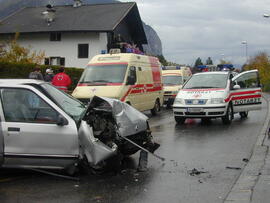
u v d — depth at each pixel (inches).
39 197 222.2
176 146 375.6
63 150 255.0
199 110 522.3
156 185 245.6
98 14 1578.5
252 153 335.0
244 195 220.5
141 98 632.4
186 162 307.9
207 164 300.4
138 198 220.1
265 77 2016.5
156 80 718.5
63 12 1672.0
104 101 279.7
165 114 741.9
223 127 510.9
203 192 229.9
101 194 227.6
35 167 258.2
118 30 1577.3
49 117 257.6
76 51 1525.6
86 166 263.6
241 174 267.3
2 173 276.2
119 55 610.9
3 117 256.4
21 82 269.1
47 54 1556.3
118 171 273.4
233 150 352.5
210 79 568.1
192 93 540.7
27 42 1582.2
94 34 1499.8
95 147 254.4
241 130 480.4
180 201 214.4
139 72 628.7
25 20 1651.1
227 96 533.3
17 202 213.3
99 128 269.7
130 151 307.6
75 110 279.3
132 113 301.1
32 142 253.4
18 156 253.0
